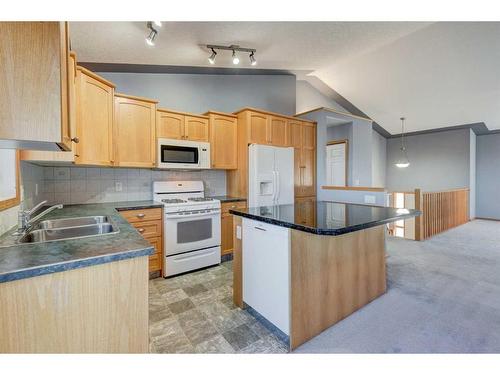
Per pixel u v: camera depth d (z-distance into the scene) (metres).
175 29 2.42
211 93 3.97
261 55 3.40
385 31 2.98
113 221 1.80
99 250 1.08
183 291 2.50
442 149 7.14
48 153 1.87
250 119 3.59
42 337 0.92
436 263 3.29
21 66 0.91
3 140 0.93
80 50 2.69
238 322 1.96
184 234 2.94
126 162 2.79
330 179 5.42
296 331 1.66
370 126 5.40
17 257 0.98
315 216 1.83
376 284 2.34
